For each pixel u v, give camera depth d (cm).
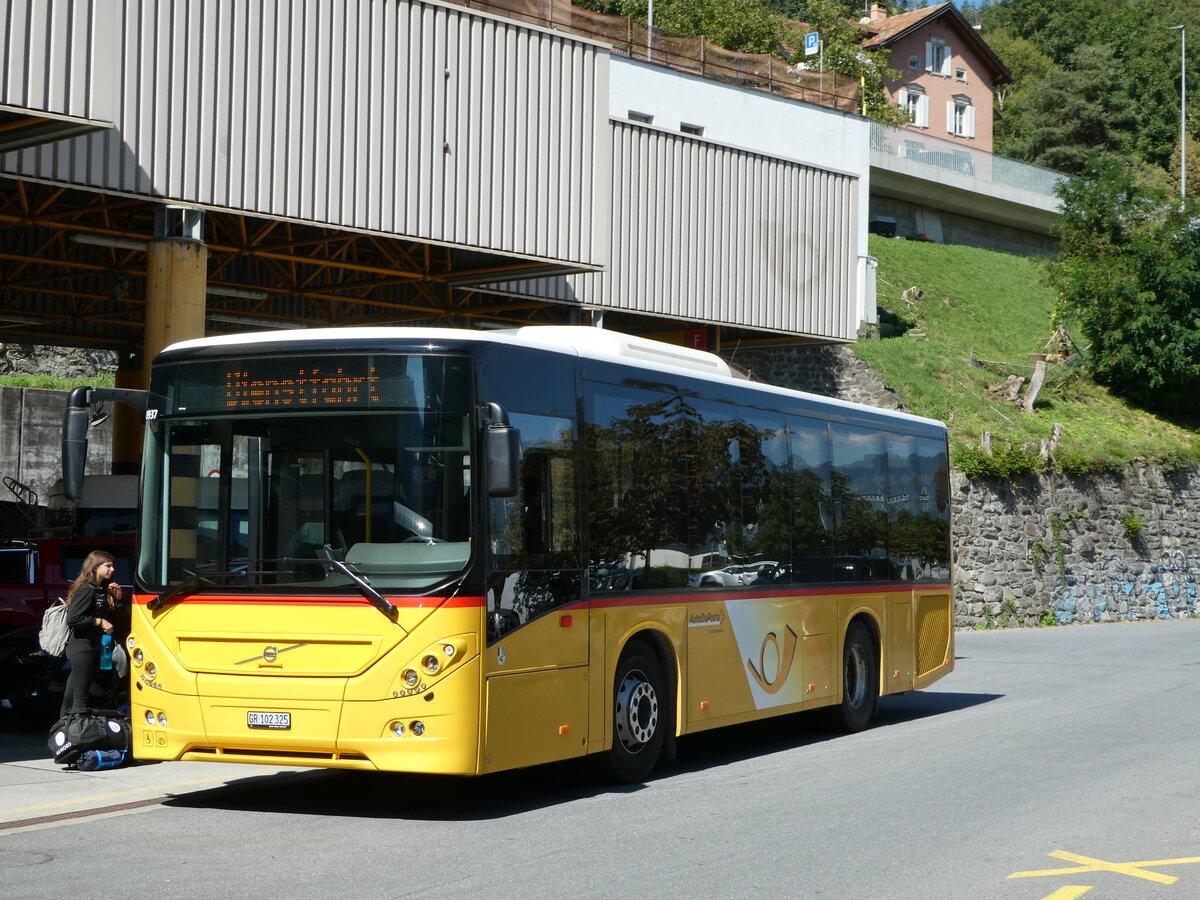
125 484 1630
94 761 1131
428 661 886
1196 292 4272
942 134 7881
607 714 1038
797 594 1333
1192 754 1273
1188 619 3781
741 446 1255
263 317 2969
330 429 930
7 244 2519
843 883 752
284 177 1975
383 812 976
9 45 1560
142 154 1838
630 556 1073
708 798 1037
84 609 1133
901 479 1594
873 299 4097
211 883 741
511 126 2255
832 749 1329
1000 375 4091
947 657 1697
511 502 941
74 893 716
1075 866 799
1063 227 4472
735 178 3045
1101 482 3616
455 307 2969
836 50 6825
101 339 3284
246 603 923
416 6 2128
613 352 1107
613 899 712
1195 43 9738
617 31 3812
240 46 1930
